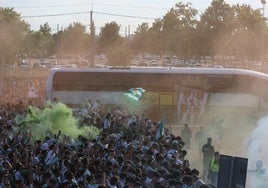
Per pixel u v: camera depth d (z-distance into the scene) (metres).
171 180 18.38
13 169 19.70
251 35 91.69
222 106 52.25
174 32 99.19
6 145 24.06
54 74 52.56
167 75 52.47
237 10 92.19
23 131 28.59
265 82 51.72
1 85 62.81
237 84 52.16
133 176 18.78
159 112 52.34
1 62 106.38
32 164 20.89
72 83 52.66
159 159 21.73
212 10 89.62
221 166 14.41
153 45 120.75
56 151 22.73
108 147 23.69
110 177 19.17
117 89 52.56
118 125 31.75
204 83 52.47
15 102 55.06
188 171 20.45
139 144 25.97
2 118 33.28
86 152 23.03
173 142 26.53
